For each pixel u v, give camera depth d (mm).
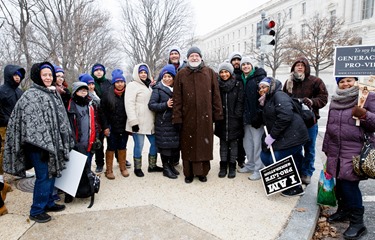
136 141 4891
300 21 43500
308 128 4480
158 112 4715
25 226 3311
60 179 3801
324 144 3600
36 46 15609
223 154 4988
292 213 3686
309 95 4508
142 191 4332
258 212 3721
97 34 22531
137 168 4965
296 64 4480
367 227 3557
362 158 3121
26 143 3213
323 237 3410
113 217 3551
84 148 4012
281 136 4105
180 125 4605
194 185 4582
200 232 3236
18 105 3207
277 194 4277
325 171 3750
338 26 27688
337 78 3445
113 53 29453
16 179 4777
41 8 11836
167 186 4531
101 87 5574
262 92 4379
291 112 3959
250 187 4520
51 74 3318
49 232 3207
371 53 3186
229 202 3994
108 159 4816
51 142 3213
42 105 3201
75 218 3523
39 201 3406
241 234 3219
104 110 4668
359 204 3350
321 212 3969
